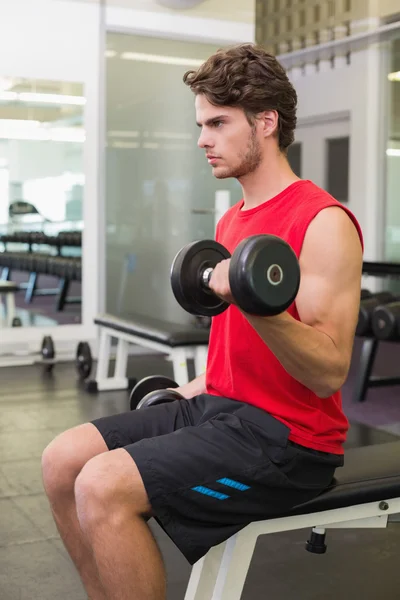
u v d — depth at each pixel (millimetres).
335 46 4727
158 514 1150
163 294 4871
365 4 4492
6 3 4273
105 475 1117
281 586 1728
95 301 4691
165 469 1137
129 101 4648
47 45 4398
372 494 1302
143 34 4609
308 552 1921
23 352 4500
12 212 4473
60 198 4559
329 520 1311
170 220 4836
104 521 1109
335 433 1265
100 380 3771
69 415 3295
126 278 4762
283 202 1254
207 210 4891
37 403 3504
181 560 1870
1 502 2246
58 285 4645
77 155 4570
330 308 1145
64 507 1288
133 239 4758
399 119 5129
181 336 3094
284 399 1222
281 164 1288
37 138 4469
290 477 1218
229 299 1096
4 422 3168
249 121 1235
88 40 4488
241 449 1178
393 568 1835
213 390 1365
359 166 5367
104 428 1305
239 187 4984
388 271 3723
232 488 1173
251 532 1256
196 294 1195
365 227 5363
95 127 4574
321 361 1110
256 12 4809
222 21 4781
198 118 1259
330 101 5531
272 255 1017
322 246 1160
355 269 1173
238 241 1305
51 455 1281
